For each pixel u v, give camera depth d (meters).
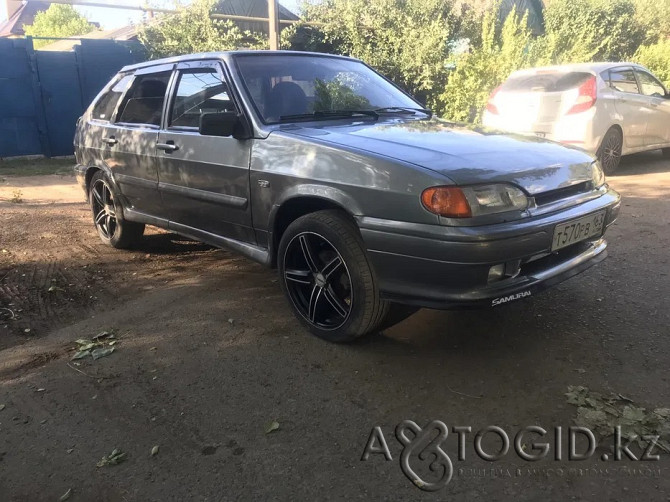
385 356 3.19
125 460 2.42
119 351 3.37
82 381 3.05
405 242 2.78
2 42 10.88
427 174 2.73
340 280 3.28
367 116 4.00
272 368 3.11
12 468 2.40
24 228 6.26
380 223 2.86
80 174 5.56
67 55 11.57
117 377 3.08
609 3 15.73
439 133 3.46
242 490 2.22
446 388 2.85
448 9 12.51
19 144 11.45
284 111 3.78
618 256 4.73
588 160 3.41
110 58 12.02
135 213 4.91
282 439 2.52
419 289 2.83
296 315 3.54
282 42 11.93
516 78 8.66
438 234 2.66
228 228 3.93
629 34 16.41
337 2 12.29
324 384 2.94
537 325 3.50
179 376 3.07
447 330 3.47
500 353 3.18
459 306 2.73
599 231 3.31
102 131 5.09
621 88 8.31
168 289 4.36
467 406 2.70
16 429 2.66
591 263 3.26
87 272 4.78
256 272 4.69
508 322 3.55
